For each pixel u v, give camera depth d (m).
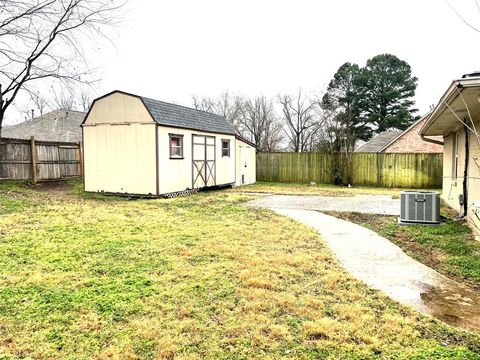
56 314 3.30
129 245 5.72
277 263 4.91
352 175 19.44
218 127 16.67
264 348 2.82
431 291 4.15
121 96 12.59
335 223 8.02
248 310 3.45
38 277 4.20
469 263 5.10
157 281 4.16
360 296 3.88
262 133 35.38
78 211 8.68
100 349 2.77
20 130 23.47
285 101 34.50
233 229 7.08
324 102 31.59
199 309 3.45
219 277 4.32
